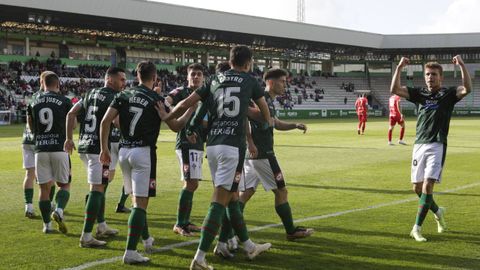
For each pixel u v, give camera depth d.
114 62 53.22
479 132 29.06
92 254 5.93
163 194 9.86
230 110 5.38
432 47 61.91
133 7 44.12
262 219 7.67
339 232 6.91
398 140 23.03
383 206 8.65
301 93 59.06
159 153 17.28
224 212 5.54
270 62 63.84
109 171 7.10
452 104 6.59
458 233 6.82
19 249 6.12
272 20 53.41
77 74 47.00
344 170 13.27
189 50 58.09
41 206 6.91
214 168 5.47
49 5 40.41
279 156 16.52
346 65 68.31
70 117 6.61
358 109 27.22
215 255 5.94
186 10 47.47
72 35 50.44
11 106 38.16
